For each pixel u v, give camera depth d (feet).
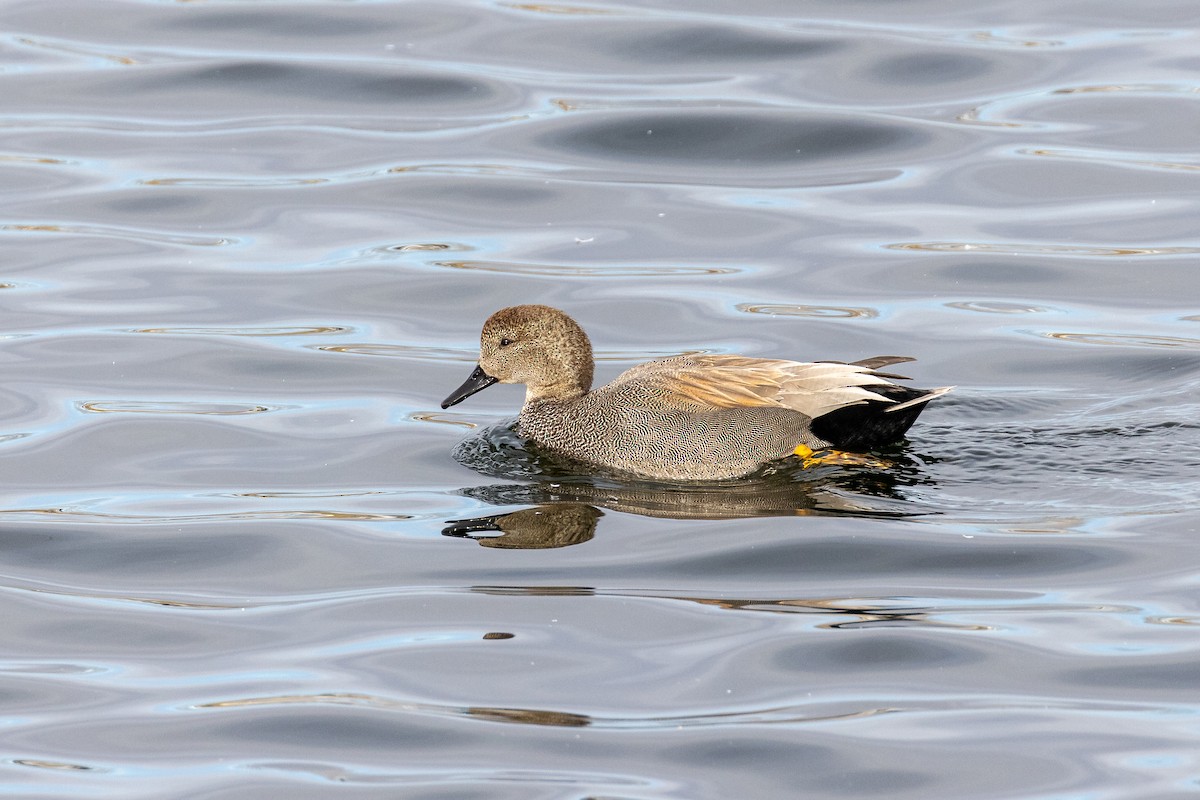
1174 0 89.66
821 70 82.17
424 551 43.39
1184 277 63.16
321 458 50.65
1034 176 71.92
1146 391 53.67
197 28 89.35
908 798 32.09
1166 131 74.95
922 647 37.60
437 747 34.19
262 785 32.83
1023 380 55.42
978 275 64.23
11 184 72.79
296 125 78.95
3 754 34.19
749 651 37.63
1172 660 36.60
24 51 86.33
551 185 72.69
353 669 37.37
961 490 46.34
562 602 40.19
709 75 82.17
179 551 44.06
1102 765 32.89
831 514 44.80
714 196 71.72
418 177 73.56
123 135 77.82
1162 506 44.57
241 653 38.40
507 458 50.39
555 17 89.92
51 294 63.67
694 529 44.27
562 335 51.57
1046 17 88.02
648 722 34.88
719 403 48.73
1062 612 38.93
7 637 39.42
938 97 79.30
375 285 64.44
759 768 33.09
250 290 64.18
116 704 36.14
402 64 84.02
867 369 49.08
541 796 32.27
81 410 54.29
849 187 72.02
